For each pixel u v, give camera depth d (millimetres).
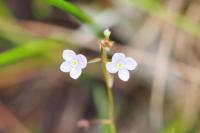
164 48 288
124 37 294
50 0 214
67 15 303
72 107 303
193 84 291
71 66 204
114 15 293
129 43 293
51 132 302
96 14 292
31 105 307
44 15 303
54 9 304
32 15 306
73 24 302
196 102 290
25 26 298
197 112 289
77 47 290
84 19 232
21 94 307
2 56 260
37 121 304
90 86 301
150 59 290
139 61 291
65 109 304
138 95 299
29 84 307
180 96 292
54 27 298
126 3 291
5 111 304
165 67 284
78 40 289
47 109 306
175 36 294
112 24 292
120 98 299
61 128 301
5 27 287
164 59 286
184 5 297
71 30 294
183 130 282
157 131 287
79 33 291
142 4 280
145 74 293
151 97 285
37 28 298
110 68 202
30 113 306
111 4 296
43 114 305
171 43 289
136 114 298
